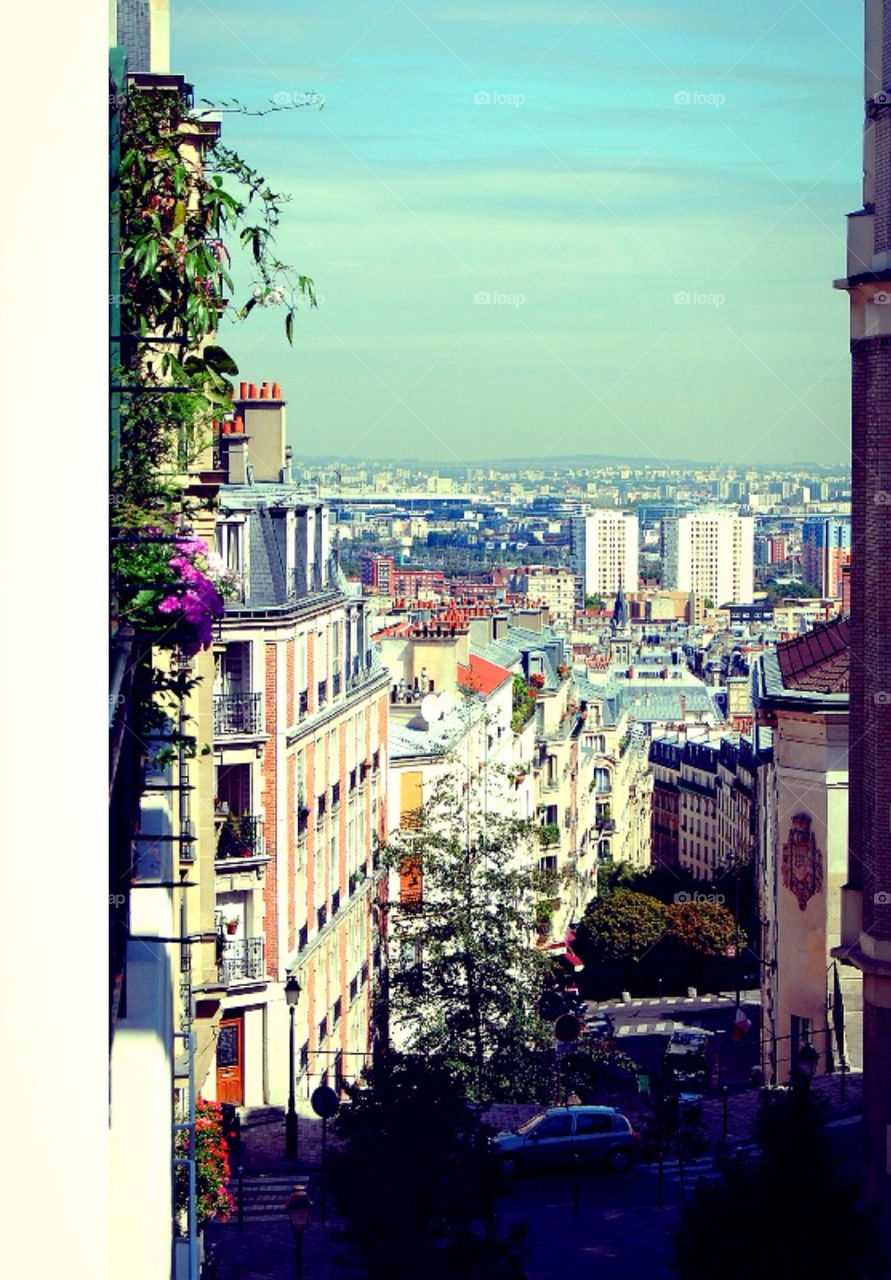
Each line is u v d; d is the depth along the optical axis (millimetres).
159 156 19594
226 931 78188
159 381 21328
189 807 41344
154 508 20391
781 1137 40469
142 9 32625
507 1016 78688
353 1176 42031
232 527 79375
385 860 86062
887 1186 49406
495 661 175875
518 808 169875
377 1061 45344
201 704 41906
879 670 49875
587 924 176375
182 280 19875
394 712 125562
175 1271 23531
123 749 16031
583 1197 61344
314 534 89188
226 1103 73188
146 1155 12000
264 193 20469
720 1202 40156
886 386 48812
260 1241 54812
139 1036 14094
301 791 84625
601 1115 65375
